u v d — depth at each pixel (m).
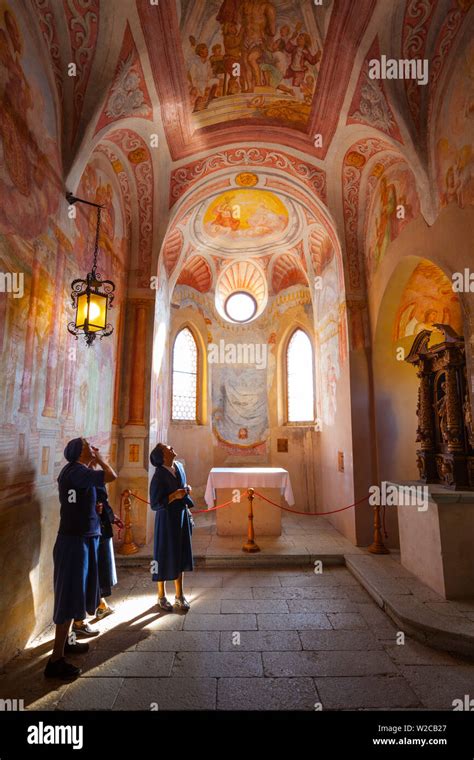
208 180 7.95
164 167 7.32
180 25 5.22
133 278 7.43
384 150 6.47
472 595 4.61
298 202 8.52
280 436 10.95
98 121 5.21
